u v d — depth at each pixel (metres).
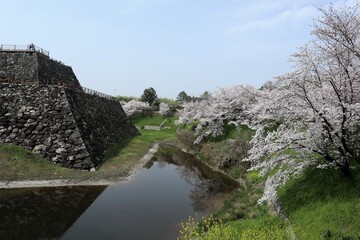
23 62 27.25
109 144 26.28
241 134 23.09
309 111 8.84
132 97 77.69
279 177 9.81
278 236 7.99
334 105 9.08
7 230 10.96
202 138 28.64
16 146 18.97
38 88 21.86
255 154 10.16
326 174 9.75
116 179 18.47
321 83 9.33
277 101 9.66
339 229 7.16
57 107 21.00
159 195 16.02
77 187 16.55
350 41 8.98
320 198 8.94
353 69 9.12
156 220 12.37
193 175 20.98
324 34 9.05
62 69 33.72
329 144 9.52
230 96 27.22
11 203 13.70
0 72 26.16
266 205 11.46
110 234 10.90
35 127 19.98
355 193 8.23
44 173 17.41
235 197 13.91
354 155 9.44
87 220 12.23
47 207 13.48
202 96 43.47
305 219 8.35
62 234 10.82
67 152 19.17
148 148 32.56
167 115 60.09
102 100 34.06
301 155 9.88
